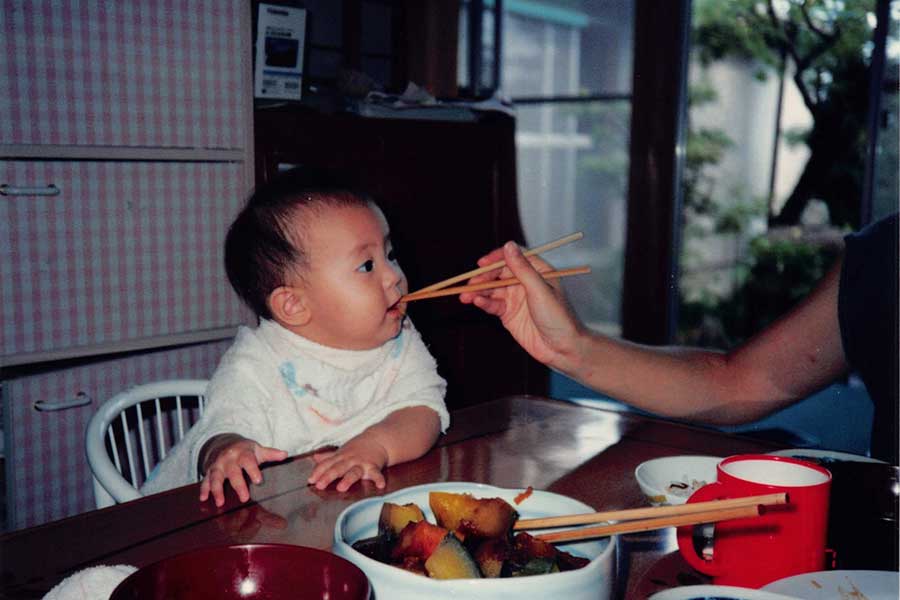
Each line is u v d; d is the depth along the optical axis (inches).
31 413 61.9
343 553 20.2
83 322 64.5
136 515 27.7
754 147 202.8
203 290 71.2
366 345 43.1
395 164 84.0
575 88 213.2
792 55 192.5
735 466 24.6
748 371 39.9
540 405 42.3
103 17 63.1
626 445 35.9
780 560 22.0
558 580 18.2
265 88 76.2
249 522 27.4
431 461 34.1
